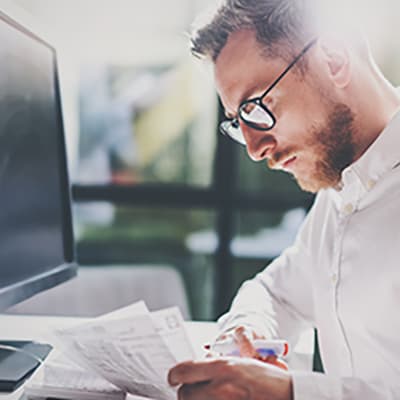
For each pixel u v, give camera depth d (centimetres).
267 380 64
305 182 96
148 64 234
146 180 237
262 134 90
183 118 233
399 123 87
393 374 85
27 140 91
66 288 216
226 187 228
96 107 235
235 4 87
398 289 82
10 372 78
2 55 82
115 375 69
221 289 231
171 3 231
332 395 65
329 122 88
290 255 117
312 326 116
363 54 91
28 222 91
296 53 85
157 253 237
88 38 233
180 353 73
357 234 89
